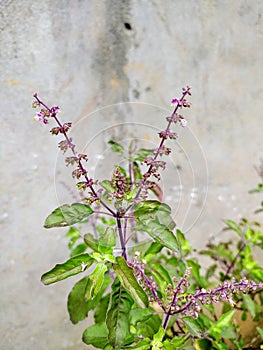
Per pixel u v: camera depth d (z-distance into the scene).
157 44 0.67
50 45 0.61
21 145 0.64
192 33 0.67
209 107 0.73
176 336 0.50
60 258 0.71
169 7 0.65
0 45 0.58
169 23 0.66
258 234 0.65
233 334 0.52
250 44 0.71
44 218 0.68
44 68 0.61
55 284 0.71
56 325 0.72
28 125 0.63
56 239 0.70
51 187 0.67
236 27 0.69
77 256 0.41
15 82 0.61
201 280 0.57
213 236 0.78
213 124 0.74
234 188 0.78
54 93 0.63
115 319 0.41
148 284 0.43
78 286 0.51
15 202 0.66
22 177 0.65
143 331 0.47
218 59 0.70
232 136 0.76
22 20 0.58
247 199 0.79
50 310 0.72
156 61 0.68
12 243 0.67
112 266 0.40
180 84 0.70
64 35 0.61
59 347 0.73
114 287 0.42
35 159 0.65
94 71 0.65
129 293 0.39
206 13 0.67
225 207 0.78
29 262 0.69
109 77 0.66
